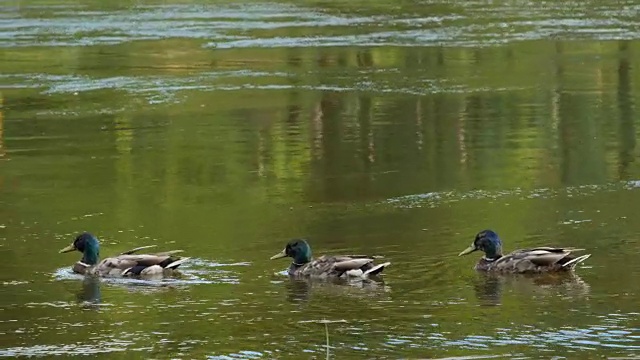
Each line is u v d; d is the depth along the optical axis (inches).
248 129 1111.0
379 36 1659.7
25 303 605.9
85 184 907.4
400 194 858.8
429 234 741.3
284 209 821.2
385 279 642.2
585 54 1517.0
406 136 1072.8
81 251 675.4
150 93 1301.7
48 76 1403.8
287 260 686.5
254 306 593.6
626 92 1275.8
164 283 641.0
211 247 719.7
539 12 1875.0
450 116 1160.8
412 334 545.3
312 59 1498.5
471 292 613.6
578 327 551.5
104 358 520.7
